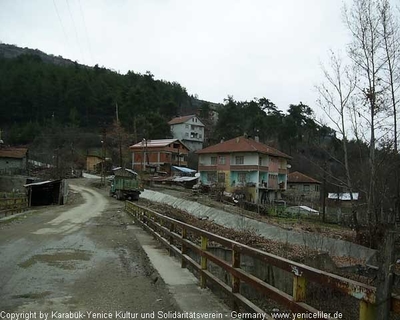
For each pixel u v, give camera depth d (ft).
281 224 82.89
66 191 135.23
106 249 34.45
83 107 295.48
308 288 30.63
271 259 12.64
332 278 9.46
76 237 41.88
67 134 266.98
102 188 179.73
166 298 18.54
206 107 360.07
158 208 89.10
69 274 24.11
